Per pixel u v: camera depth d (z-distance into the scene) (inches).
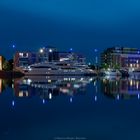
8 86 3496.6
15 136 1033.5
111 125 1230.3
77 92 2792.8
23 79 5339.6
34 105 1878.7
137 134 1074.1
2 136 1030.4
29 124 1247.5
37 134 1065.5
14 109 1699.1
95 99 2239.2
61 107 1793.8
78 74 6953.7
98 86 3649.1
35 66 6643.7
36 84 3860.7
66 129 1149.1
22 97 2337.6
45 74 6653.5
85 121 1323.8
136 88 3378.4
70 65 6875.0
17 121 1317.7
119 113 1556.3
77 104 1939.0
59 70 6747.1
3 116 1455.5
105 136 1045.2
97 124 1253.7
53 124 1251.2
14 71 6604.3
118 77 7121.1
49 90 2965.1
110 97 2391.7
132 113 1555.1
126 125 1232.2
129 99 2255.2
